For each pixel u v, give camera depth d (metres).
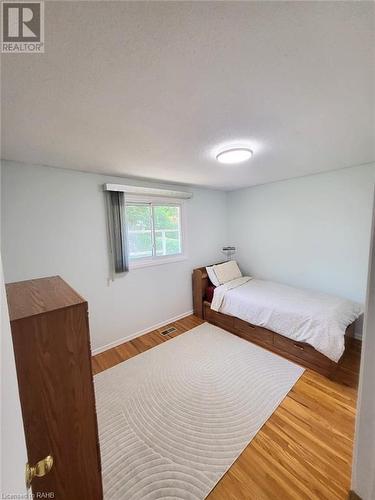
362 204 2.64
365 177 2.59
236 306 2.97
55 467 0.83
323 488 1.23
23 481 0.53
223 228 4.33
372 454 0.96
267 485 1.26
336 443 1.49
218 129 1.52
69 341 0.83
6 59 0.83
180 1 0.65
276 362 2.41
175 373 2.28
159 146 1.79
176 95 1.13
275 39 0.80
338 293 2.93
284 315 2.46
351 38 0.80
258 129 1.54
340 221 2.84
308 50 0.86
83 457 0.89
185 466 1.37
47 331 0.79
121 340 2.92
